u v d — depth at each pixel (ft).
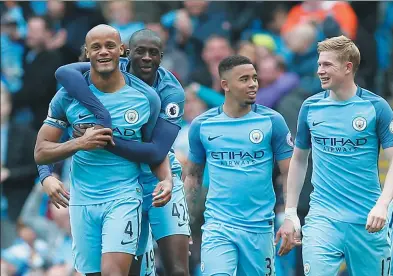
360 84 106.52
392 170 66.03
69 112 63.62
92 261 64.64
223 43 104.73
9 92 106.52
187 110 97.76
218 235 69.41
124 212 63.52
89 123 63.36
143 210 68.49
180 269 67.82
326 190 68.23
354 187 67.82
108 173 63.98
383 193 65.57
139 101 63.72
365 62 107.34
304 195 85.35
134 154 63.67
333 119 67.87
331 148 67.97
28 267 92.22
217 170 69.97
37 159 63.93
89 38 62.59
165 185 63.67
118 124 63.46
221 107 70.64
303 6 112.47
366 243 68.08
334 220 67.82
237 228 69.36
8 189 102.17
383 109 67.51
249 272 70.08
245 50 100.78
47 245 93.91
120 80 63.67
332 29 103.30
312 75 101.19
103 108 63.10
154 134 65.16
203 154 71.41
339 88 67.62
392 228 69.51
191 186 71.97
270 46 101.71
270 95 96.58
